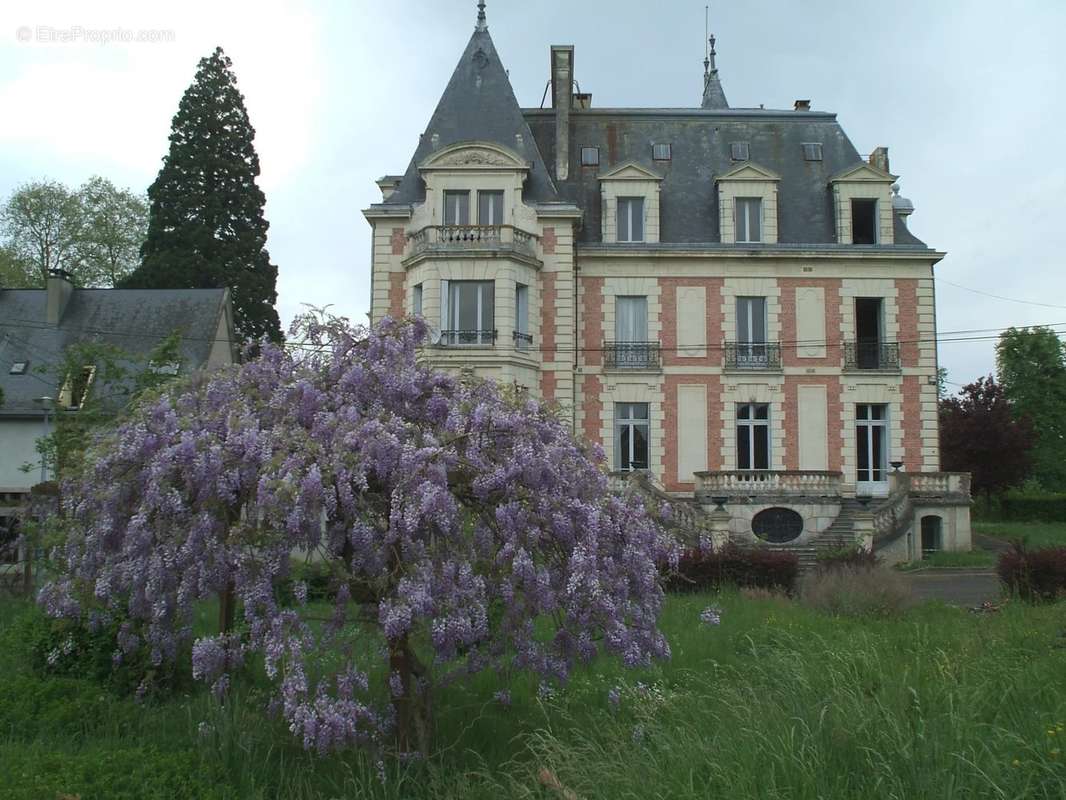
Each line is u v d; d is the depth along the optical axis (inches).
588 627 260.1
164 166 1352.1
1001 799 193.2
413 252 996.6
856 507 989.2
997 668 297.6
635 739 256.5
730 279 1066.7
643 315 1071.6
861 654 325.4
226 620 331.9
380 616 241.6
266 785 246.1
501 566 252.1
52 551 370.9
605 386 1052.5
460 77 1091.9
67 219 1699.1
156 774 236.4
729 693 290.7
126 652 303.3
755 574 652.1
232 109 1385.3
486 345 971.3
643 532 274.5
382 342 291.3
